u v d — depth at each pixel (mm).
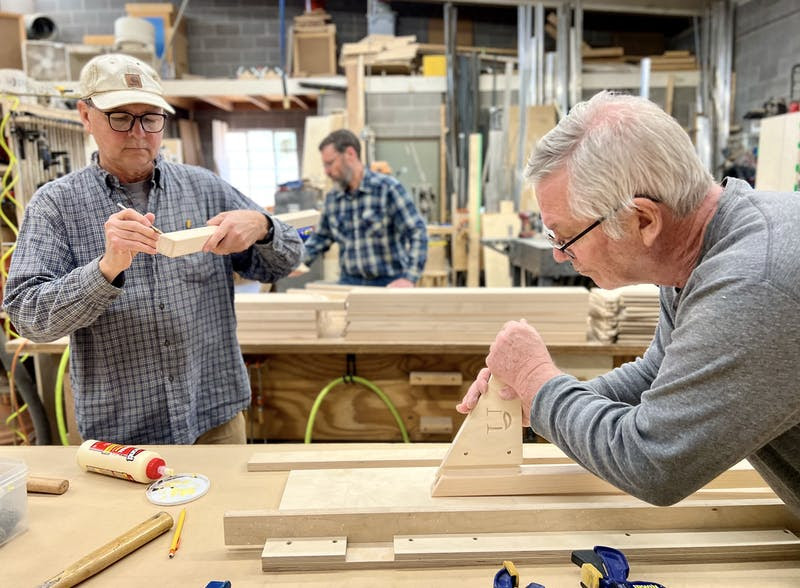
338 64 6684
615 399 1081
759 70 5348
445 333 2141
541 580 908
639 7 5727
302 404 2307
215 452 1318
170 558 959
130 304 1436
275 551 935
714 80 5707
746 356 673
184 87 5680
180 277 1491
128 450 1214
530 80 5742
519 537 981
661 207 777
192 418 1562
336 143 2953
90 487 1181
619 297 2098
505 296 2104
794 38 4895
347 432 2316
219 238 1338
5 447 1366
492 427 1055
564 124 821
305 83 5695
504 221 5285
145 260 1450
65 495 1148
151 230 1193
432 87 5777
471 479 1057
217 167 6684
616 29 6727
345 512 981
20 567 933
